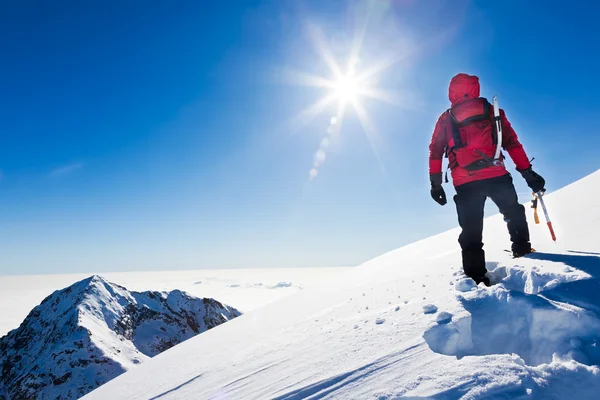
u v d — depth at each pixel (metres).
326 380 2.25
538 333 2.12
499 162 3.23
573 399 1.59
